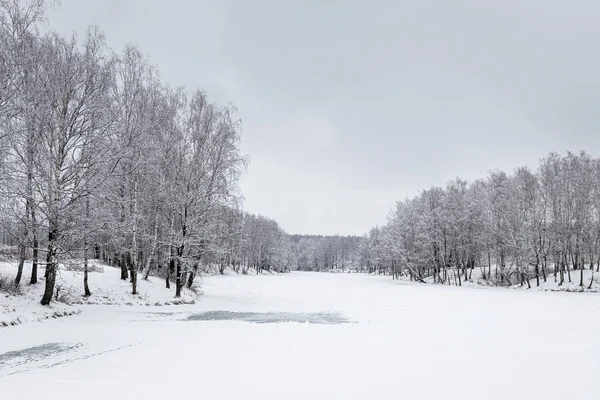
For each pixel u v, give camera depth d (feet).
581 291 159.02
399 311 88.63
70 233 68.59
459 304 104.22
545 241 192.75
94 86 71.41
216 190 103.81
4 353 41.45
